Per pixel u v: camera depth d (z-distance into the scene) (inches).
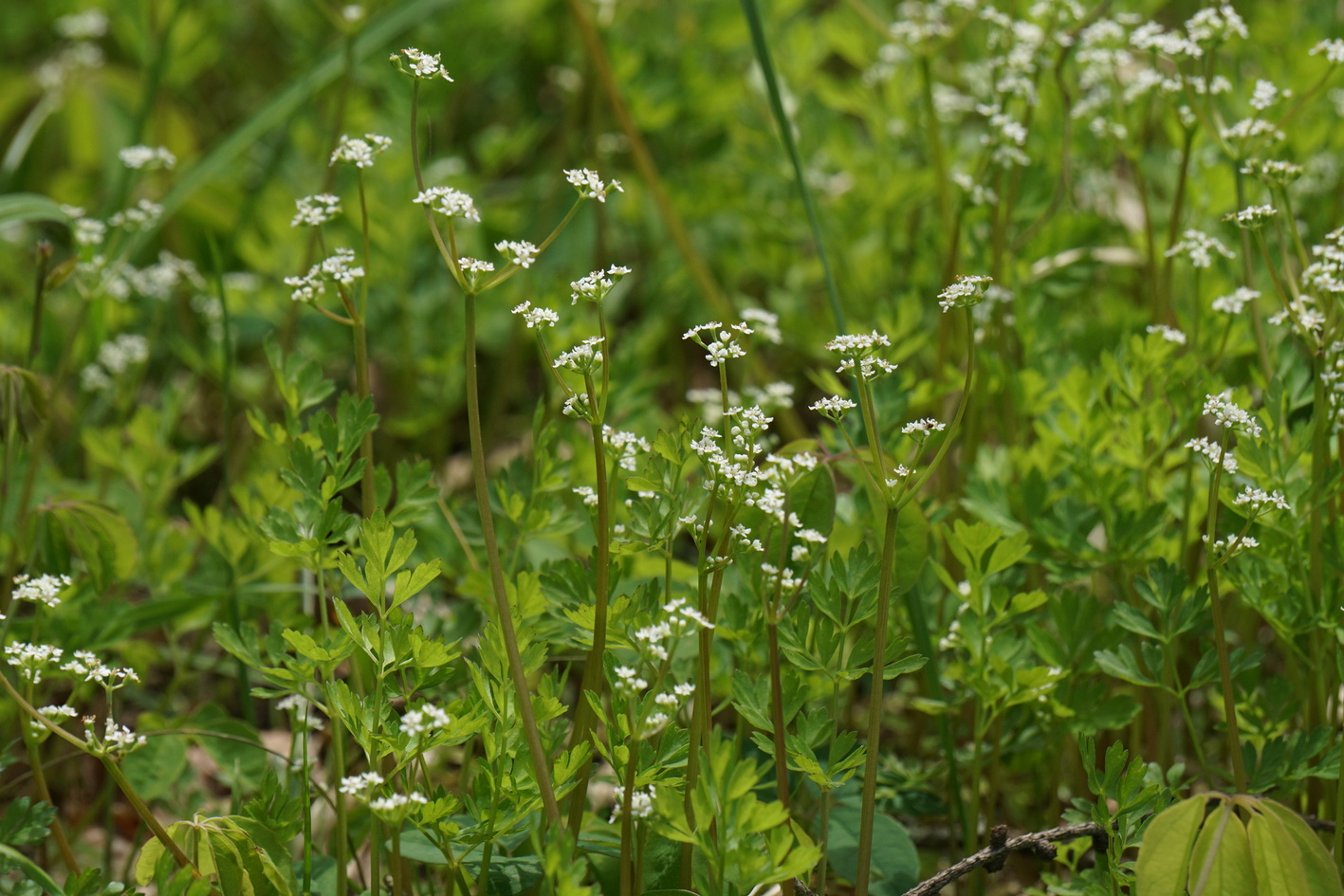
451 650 98.1
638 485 82.9
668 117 183.8
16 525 114.3
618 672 74.3
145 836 115.1
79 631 104.0
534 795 78.7
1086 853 108.5
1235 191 131.0
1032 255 136.6
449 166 186.5
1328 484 93.7
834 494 92.7
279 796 85.4
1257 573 93.7
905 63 173.9
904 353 124.8
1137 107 131.4
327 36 230.5
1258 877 75.3
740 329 79.8
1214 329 122.1
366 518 87.0
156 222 144.4
